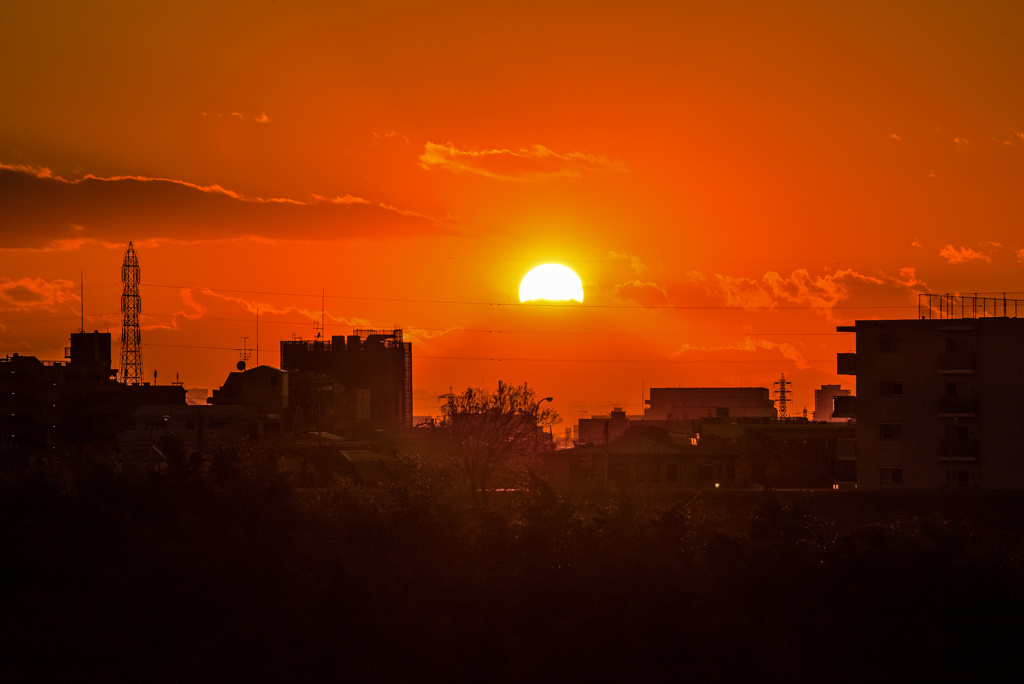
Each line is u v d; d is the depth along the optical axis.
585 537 64.69
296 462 128.25
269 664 50.16
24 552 58.34
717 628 56.47
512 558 62.75
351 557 61.66
